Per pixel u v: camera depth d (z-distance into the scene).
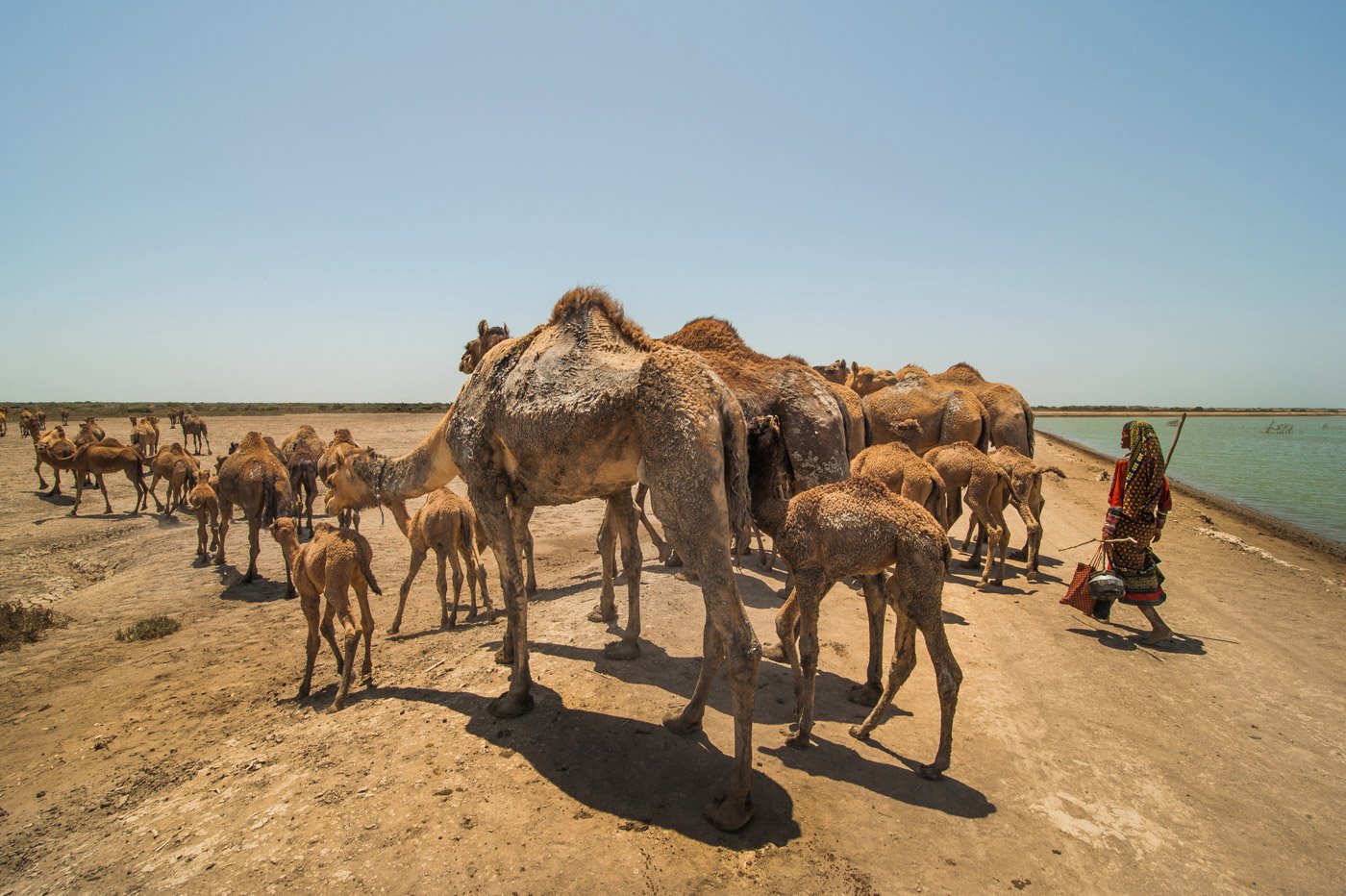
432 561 12.75
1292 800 5.02
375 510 18.95
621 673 6.43
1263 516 20.77
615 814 4.41
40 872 4.16
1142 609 8.23
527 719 5.52
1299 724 6.25
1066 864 4.18
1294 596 10.84
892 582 5.50
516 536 6.18
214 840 4.24
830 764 5.17
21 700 7.04
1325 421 131.62
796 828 4.36
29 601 10.74
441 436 6.76
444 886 3.75
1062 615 9.08
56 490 20.58
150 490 18.09
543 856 3.99
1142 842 4.44
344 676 6.31
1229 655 7.92
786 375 7.45
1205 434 78.81
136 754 5.75
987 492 10.38
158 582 11.44
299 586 6.68
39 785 5.30
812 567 5.37
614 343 5.26
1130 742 5.77
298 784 4.79
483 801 4.49
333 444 15.38
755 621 8.12
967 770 5.20
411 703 6.07
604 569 7.87
